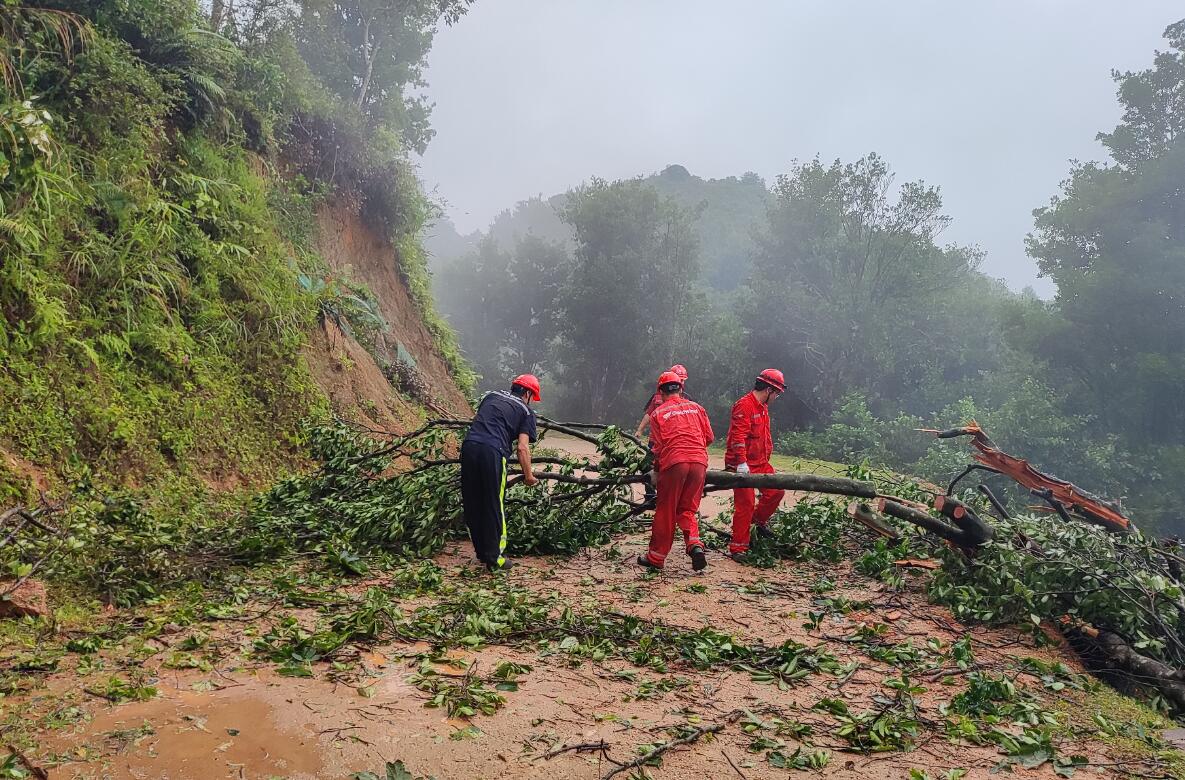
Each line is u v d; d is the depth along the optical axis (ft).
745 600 19.31
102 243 26.45
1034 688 14.48
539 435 25.82
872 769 10.46
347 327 43.32
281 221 42.01
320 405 33.58
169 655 12.59
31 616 13.34
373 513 22.36
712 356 144.77
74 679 11.29
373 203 57.57
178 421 25.64
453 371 67.56
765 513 25.45
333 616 15.33
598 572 21.68
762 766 10.32
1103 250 104.73
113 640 13.07
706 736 11.10
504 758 9.92
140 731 9.73
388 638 14.10
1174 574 21.29
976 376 137.28
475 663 13.25
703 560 21.45
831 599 19.74
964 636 16.99
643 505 25.62
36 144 22.02
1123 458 88.02
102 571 15.53
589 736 10.75
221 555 19.33
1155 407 96.89
